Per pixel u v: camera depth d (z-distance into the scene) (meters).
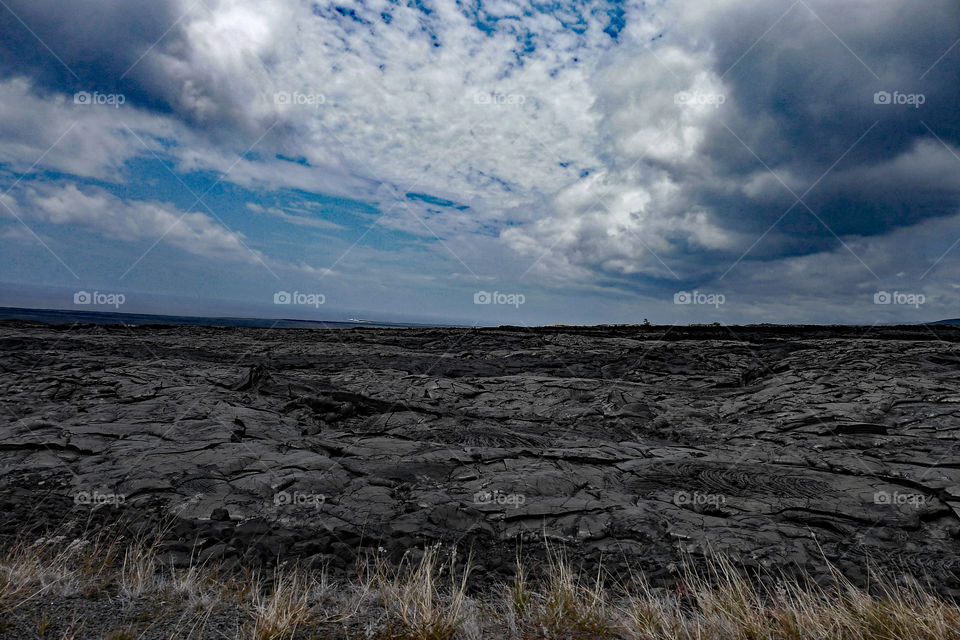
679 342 19.56
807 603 3.52
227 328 25.48
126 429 8.52
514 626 3.24
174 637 2.75
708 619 3.32
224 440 8.11
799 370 14.19
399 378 14.00
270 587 3.86
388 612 3.30
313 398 11.23
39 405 9.91
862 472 7.11
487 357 17.89
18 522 4.99
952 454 7.60
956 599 3.93
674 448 8.60
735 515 5.78
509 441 8.87
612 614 3.45
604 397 12.40
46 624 2.75
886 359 14.45
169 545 4.63
